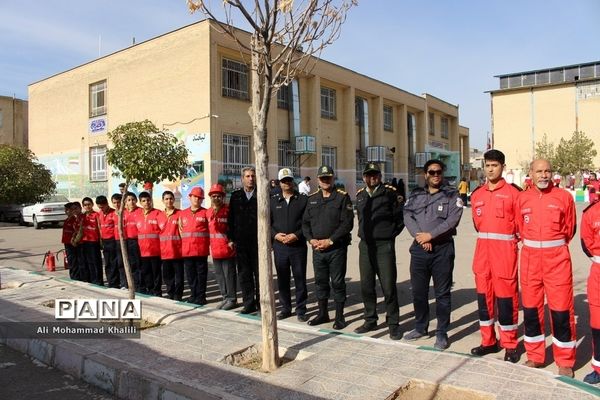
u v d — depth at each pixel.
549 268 4.48
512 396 3.64
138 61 23.12
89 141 25.94
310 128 26.16
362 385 3.98
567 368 4.45
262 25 4.08
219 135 20.73
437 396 3.87
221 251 7.25
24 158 24.72
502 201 4.87
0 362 5.25
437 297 5.41
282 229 6.63
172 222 7.89
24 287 8.30
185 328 5.71
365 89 30.25
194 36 20.73
